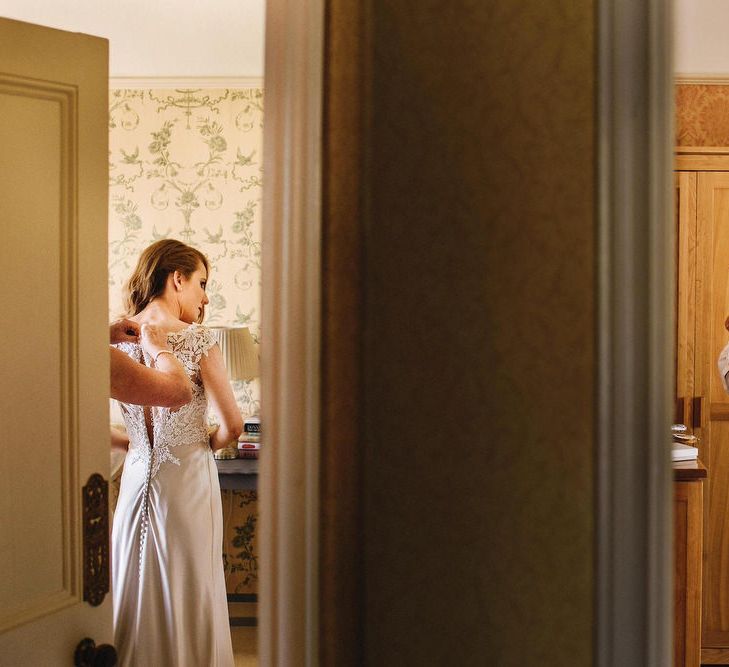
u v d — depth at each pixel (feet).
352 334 2.82
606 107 2.65
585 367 2.75
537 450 2.77
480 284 2.76
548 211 2.73
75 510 4.60
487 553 2.79
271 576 2.87
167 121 13.55
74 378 4.57
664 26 2.63
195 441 8.55
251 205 13.60
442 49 2.73
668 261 2.67
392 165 2.77
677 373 12.16
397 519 2.82
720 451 12.17
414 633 2.82
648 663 2.68
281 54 2.81
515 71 2.71
